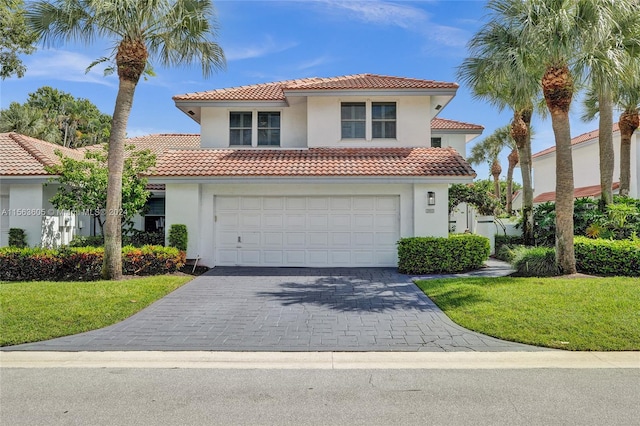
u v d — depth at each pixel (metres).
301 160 14.98
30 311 8.34
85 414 4.47
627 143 17.64
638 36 10.98
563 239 11.58
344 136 16.52
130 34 11.54
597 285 9.84
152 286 10.66
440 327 7.72
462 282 10.91
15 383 5.37
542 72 12.65
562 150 11.55
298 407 4.62
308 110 16.44
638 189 21.70
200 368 5.93
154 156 15.27
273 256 14.87
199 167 14.49
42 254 12.34
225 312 8.84
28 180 15.79
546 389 5.09
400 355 6.43
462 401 4.77
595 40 10.22
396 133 16.41
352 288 11.13
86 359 6.31
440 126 22.97
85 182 13.96
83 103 48.56
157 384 5.32
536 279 10.89
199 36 12.78
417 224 14.21
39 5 11.41
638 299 8.55
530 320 7.61
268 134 17.20
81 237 16.89
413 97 16.33
